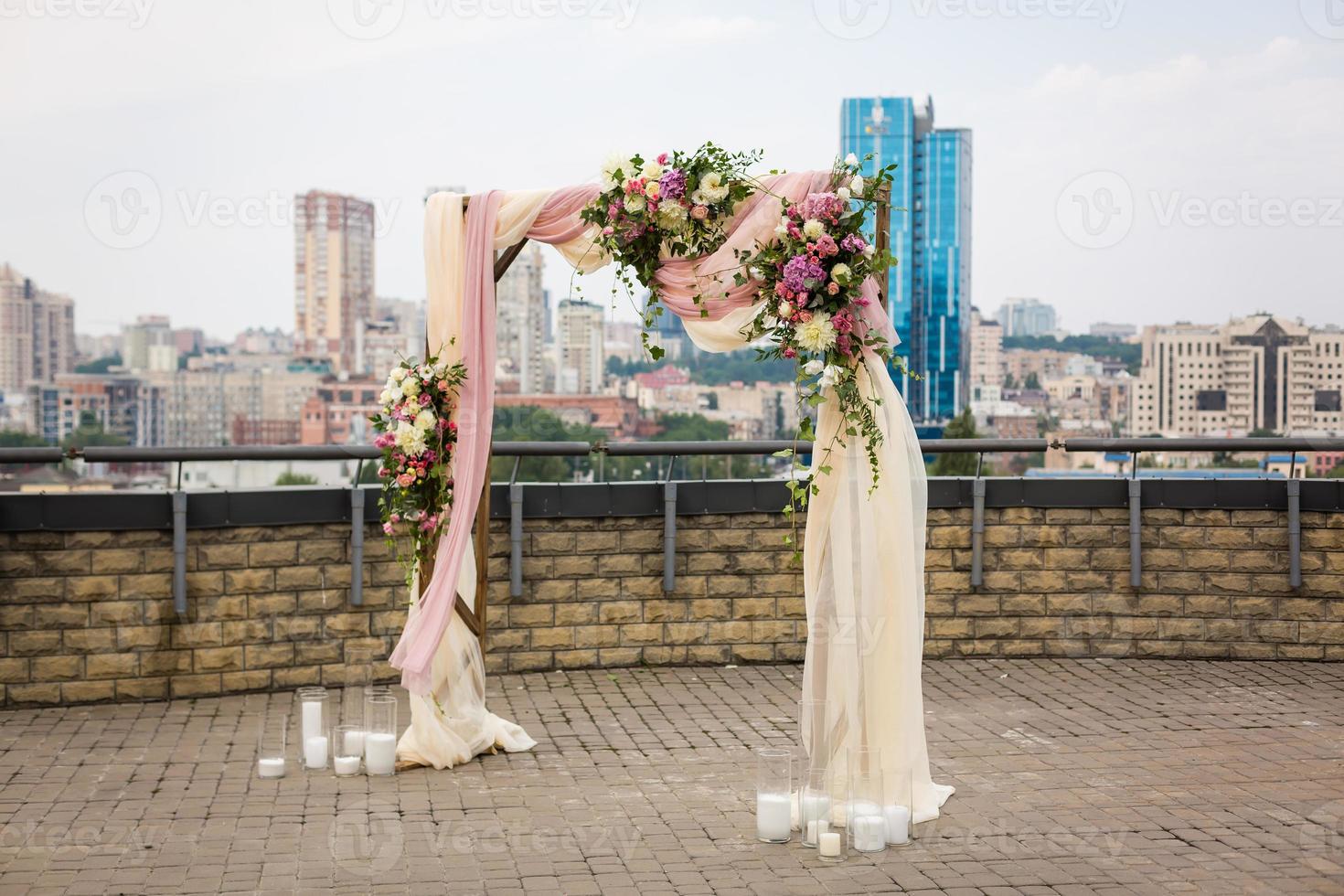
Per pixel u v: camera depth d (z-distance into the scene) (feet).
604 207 21.74
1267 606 30.37
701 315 21.36
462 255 23.08
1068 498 30.58
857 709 19.57
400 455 22.82
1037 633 30.76
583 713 25.79
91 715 25.68
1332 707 25.88
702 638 30.14
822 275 19.54
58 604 26.32
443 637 22.65
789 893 15.85
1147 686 27.84
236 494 27.17
